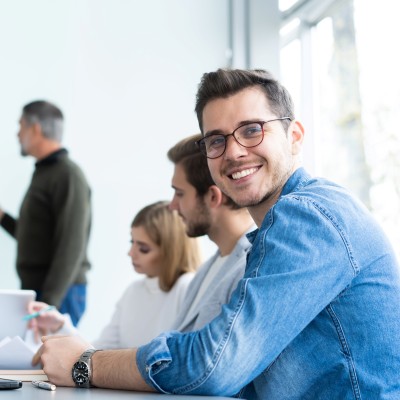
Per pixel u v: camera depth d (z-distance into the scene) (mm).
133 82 4371
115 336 2730
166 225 2586
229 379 1241
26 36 4262
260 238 1342
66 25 4320
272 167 1518
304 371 1354
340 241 1323
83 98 4293
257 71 1556
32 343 2396
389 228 3158
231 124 1516
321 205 1354
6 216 4012
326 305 1341
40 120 3701
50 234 3600
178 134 4402
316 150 3910
